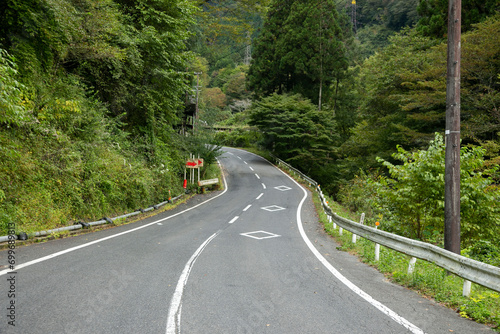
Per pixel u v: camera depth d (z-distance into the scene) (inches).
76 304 169.5
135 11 668.1
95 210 463.8
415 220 422.3
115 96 645.3
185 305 175.2
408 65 912.3
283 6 1660.9
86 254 279.3
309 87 1718.8
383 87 995.9
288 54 1561.3
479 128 642.2
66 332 138.6
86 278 212.8
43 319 149.9
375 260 304.3
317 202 803.4
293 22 1583.4
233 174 1301.7
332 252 341.1
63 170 427.2
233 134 2434.8
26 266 233.3
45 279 206.2
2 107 282.4
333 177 1520.7
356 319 165.3
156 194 701.9
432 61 831.7
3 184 349.4
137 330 143.9
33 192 379.9
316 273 250.1
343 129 1784.0
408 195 396.5
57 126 459.8
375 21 3494.1
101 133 533.6
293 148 1524.4
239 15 1067.3
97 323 149.0
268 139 1679.4
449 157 276.7
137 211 567.2
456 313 182.4
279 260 289.0
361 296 200.4
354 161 1194.6
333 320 162.9
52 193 407.5
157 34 666.8
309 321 160.6
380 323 161.3
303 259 296.7
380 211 467.5
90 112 529.0
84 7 510.0
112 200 524.4
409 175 396.2
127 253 291.4
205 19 1059.3
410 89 871.7
